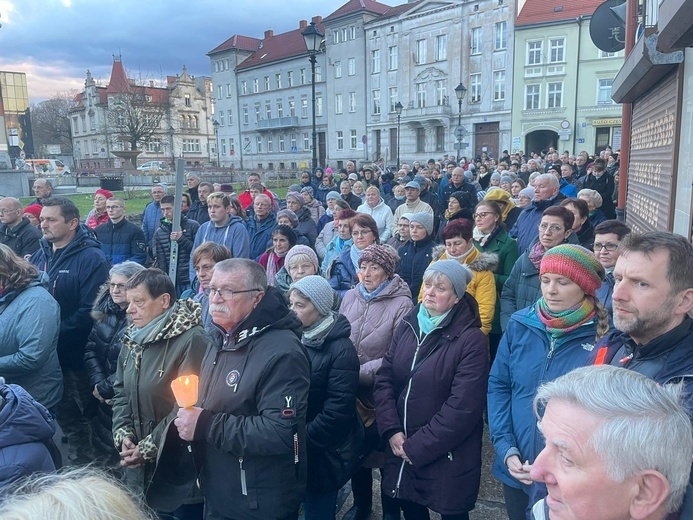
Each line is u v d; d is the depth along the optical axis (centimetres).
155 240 611
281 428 203
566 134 3534
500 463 232
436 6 4097
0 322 301
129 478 262
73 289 398
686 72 382
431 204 855
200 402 221
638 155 615
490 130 3959
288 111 5597
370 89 4716
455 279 255
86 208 1694
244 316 224
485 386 248
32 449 177
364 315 328
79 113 7181
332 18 4844
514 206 621
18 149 3878
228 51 6097
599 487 111
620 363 172
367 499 309
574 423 116
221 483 218
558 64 3516
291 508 218
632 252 166
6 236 525
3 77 6969
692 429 119
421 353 260
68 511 96
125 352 275
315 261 387
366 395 311
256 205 643
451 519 252
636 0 574
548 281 220
